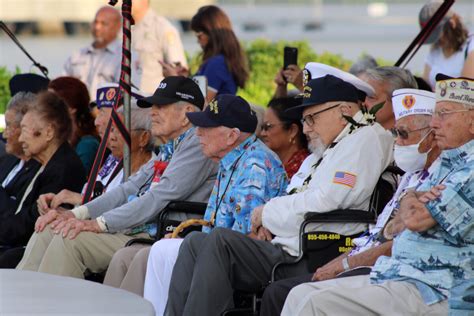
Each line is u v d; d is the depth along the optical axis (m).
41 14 35.91
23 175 18.47
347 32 35.22
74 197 17.06
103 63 24.36
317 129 13.97
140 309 9.24
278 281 12.93
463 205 11.48
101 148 16.94
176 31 23.97
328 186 13.49
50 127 18.05
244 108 14.88
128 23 16.72
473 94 11.91
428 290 11.52
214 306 13.09
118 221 15.60
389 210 13.11
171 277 13.65
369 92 14.41
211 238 13.26
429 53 20.61
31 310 9.10
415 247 11.79
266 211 13.97
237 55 21.44
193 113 14.92
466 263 11.62
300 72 18.69
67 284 10.72
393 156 13.78
